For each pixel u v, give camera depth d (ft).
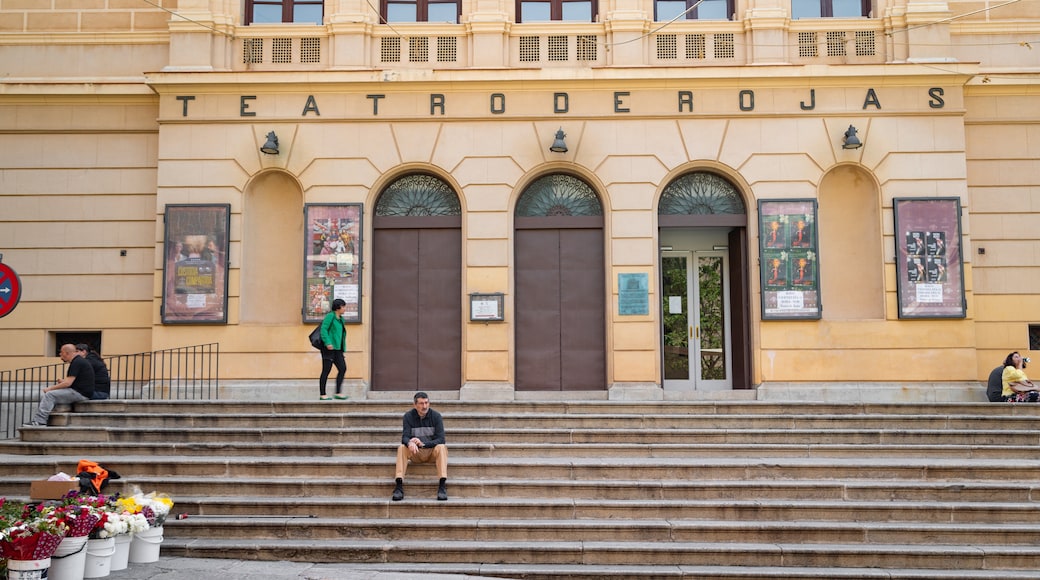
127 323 51.60
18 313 51.60
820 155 50.14
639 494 32.99
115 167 52.29
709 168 50.75
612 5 51.67
